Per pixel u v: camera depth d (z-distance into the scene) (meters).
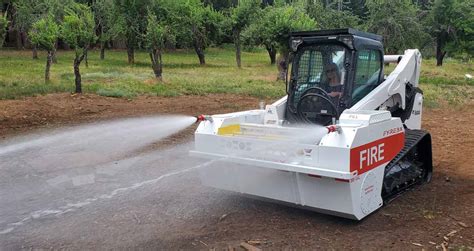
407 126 7.65
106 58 38.81
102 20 25.75
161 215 5.81
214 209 6.02
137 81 20.39
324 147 5.12
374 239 5.09
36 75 21.75
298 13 26.16
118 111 13.70
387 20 30.14
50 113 12.98
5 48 43.59
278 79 23.23
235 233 5.27
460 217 5.75
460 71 31.64
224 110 14.24
